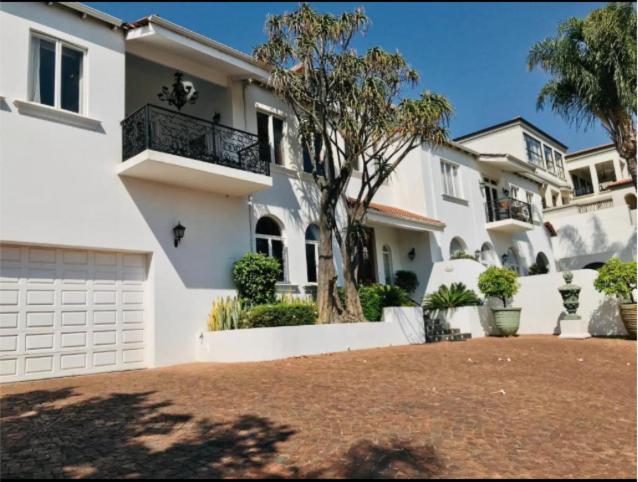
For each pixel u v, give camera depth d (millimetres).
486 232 24797
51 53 11352
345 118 13922
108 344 11391
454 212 22812
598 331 18141
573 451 6168
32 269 10492
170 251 12570
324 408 7332
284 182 15938
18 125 10430
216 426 6348
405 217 18797
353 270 15086
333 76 13734
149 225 12273
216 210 13828
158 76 15477
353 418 6895
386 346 14664
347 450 5684
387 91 13828
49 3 11289
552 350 14141
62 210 10805
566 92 19031
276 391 8297
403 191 21766
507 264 25875
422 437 6277
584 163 39438
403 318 15742
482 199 25125
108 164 11766
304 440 5938
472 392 8844
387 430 6453
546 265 29250
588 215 29422
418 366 11031
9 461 5090
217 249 13633
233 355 11984
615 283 16375
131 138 11922
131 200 12047
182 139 12633
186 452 5438
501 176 27297
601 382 10344
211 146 14336
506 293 18234
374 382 9250
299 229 16047
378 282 19734
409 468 5293
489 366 11453
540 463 5691
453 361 11867
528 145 33375
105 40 12250
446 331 17625
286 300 14547
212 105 15625
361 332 14109
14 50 10617
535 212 29766
